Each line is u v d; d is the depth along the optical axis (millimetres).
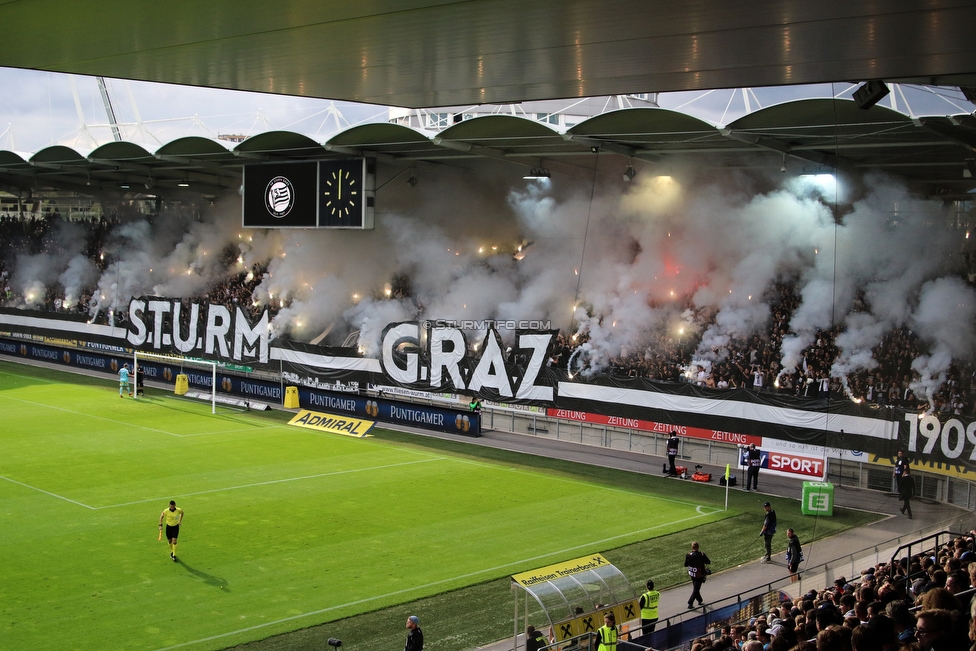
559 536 23641
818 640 6797
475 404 38688
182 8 13664
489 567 20922
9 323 61812
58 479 27844
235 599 18375
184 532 22844
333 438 36438
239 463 31031
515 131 33625
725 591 19625
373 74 18578
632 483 30047
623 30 15156
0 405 40469
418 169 44844
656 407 35125
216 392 46375
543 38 15695
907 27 14180
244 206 44438
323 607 18109
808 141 30547
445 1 13578
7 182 61250
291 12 13984
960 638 6008
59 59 16797
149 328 53812
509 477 30375
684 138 31969
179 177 52875
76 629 16547
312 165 42281
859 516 20406
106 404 41844
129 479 28156
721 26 14797
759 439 32125
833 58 16172
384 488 28234
